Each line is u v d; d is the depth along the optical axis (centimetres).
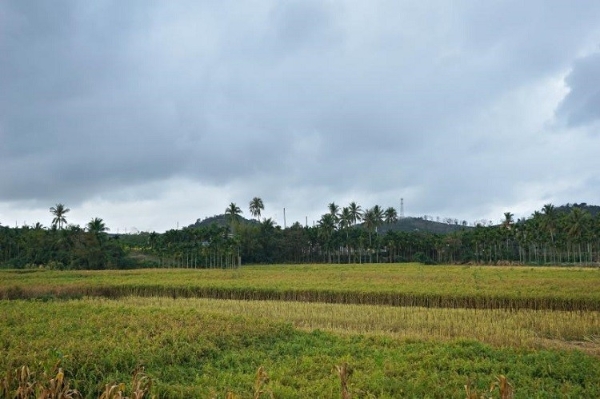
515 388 1273
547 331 2492
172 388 1229
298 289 4231
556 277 5678
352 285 4488
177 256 10900
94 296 4584
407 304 3797
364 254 13962
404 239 13125
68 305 2945
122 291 4800
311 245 13738
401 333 2300
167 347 1661
